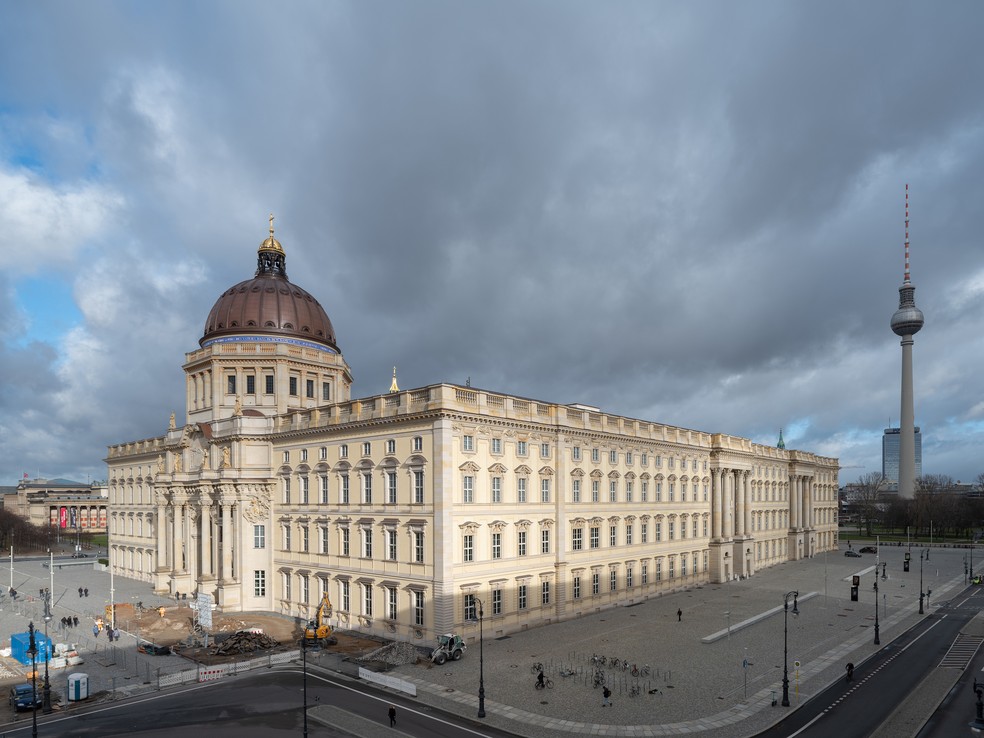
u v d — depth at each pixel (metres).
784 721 43.00
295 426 77.75
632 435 84.94
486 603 63.34
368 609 66.69
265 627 68.12
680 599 86.38
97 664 57.50
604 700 45.94
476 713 44.31
